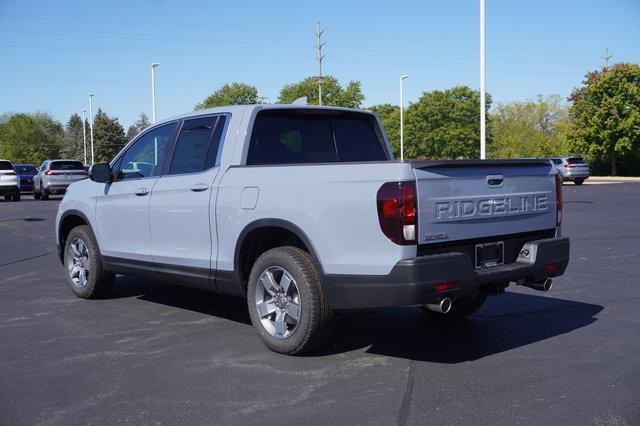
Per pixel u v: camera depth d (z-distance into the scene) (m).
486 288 5.29
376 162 4.59
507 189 5.12
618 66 47.78
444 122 74.00
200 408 4.09
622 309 6.72
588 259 10.09
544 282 5.36
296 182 4.99
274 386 4.47
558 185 5.69
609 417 3.88
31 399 4.27
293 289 5.06
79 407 4.13
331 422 3.84
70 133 109.31
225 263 5.55
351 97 83.69
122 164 6.91
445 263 4.48
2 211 22.00
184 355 5.21
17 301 7.35
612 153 49.19
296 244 5.43
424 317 6.50
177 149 6.27
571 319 6.32
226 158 5.69
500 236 5.10
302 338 4.97
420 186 4.48
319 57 63.78
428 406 4.08
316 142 6.23
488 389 4.37
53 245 12.62
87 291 7.31
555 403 4.10
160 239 6.23
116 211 6.77
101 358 5.14
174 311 6.79
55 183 29.22
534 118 78.75
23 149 93.50
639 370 4.74
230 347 5.42
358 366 4.90
